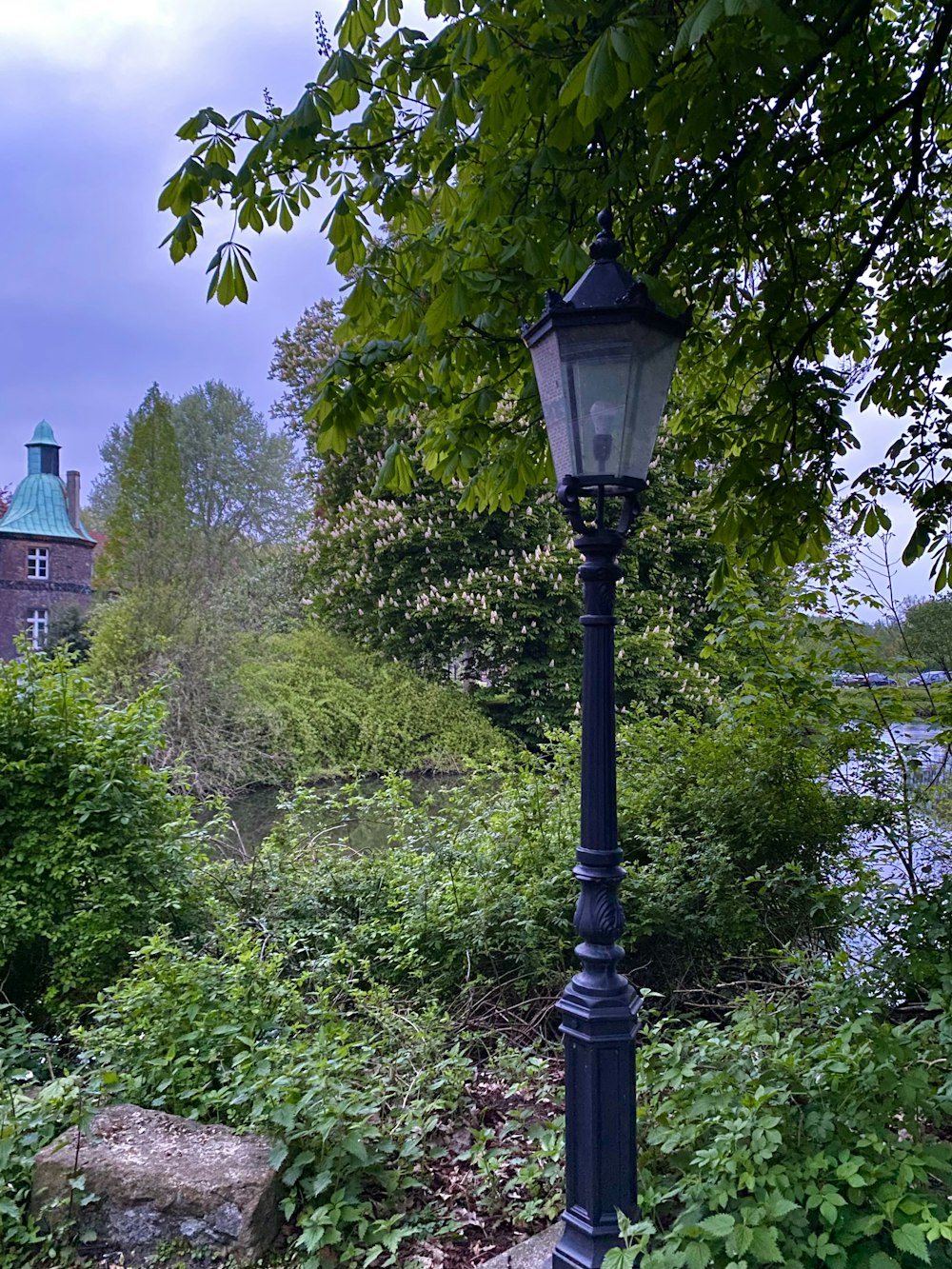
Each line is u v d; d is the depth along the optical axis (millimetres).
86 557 36719
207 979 3832
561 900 4816
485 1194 2938
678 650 14859
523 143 3336
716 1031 3420
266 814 12312
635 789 5598
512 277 3221
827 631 4992
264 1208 2656
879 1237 2123
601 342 2193
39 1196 2773
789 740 5141
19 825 4914
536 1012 4648
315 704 15492
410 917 4992
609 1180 2252
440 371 3887
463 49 2701
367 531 16672
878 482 5023
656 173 2900
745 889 5000
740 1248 1908
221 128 3049
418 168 3430
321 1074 2953
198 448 23219
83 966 4656
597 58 2148
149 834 5191
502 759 6547
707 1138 2535
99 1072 3342
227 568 18219
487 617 15078
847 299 5047
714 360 5082
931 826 4945
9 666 5355
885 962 3410
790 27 1902
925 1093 2447
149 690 5637
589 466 2232
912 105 3762
